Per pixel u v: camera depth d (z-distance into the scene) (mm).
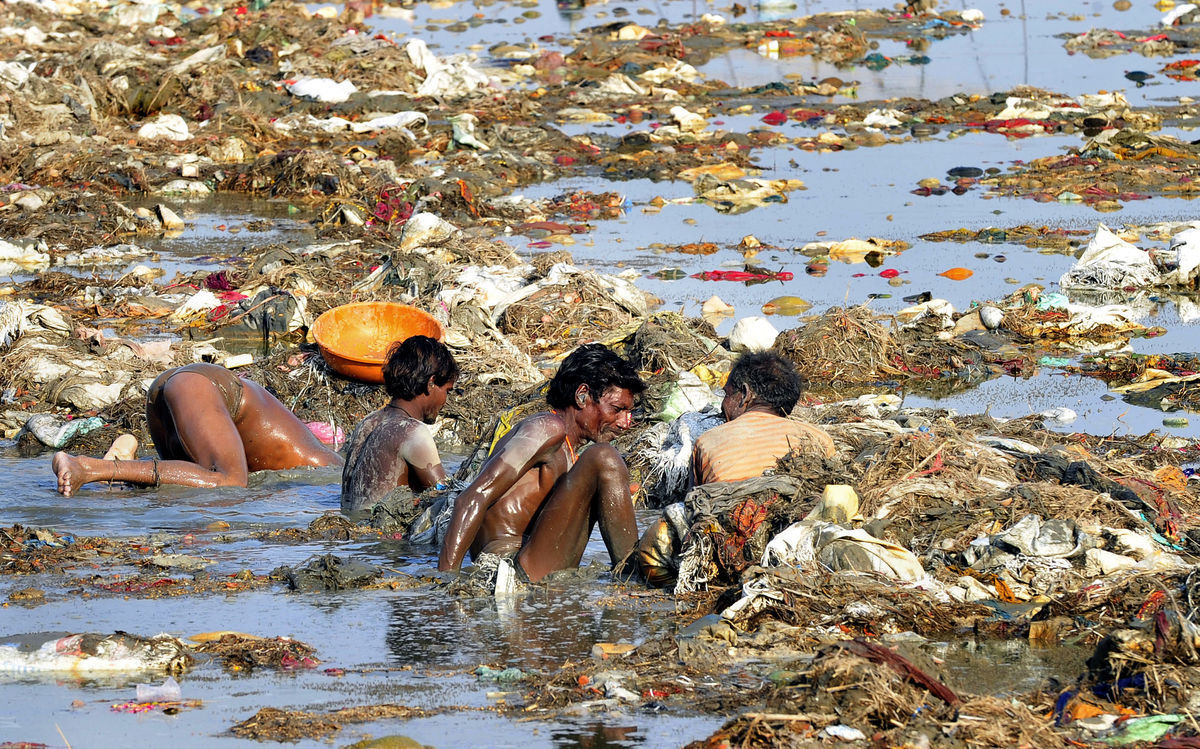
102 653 19844
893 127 85562
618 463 24219
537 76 103750
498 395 36938
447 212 63094
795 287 50000
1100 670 18734
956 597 21734
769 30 123125
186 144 77938
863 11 136875
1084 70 103062
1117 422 34750
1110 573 22047
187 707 18188
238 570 24750
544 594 23266
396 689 18812
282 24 107000
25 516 28328
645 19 133375
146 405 32719
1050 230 58625
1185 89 93875
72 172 71000
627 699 18219
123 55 90438
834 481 24719
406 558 25719
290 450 32281
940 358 41062
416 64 98562
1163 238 56250
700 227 61188
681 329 41094
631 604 22688
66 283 50844
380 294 47969
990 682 18750
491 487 24516
